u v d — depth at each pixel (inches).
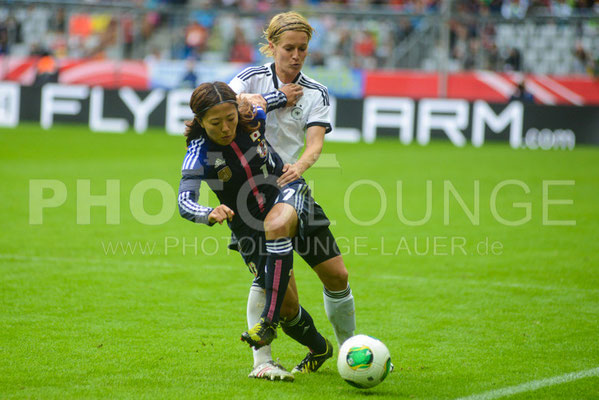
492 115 1779.0
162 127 1920.5
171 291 640.4
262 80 462.0
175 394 403.5
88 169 1343.5
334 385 427.8
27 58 2124.8
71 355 469.4
